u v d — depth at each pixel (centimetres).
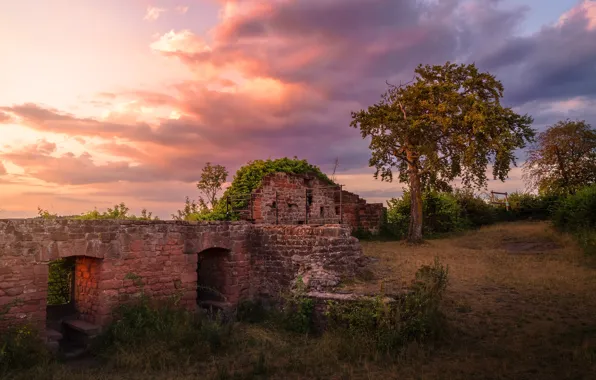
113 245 1102
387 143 2262
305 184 2425
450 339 962
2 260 926
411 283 1185
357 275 1350
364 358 898
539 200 3222
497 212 3325
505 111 2161
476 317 1066
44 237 985
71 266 1300
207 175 2692
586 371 724
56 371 851
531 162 3183
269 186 2183
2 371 821
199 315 1225
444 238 2558
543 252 1841
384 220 2788
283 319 1199
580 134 3009
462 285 1313
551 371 745
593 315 1009
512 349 870
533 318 1027
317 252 1318
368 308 1022
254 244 1461
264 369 856
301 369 857
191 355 961
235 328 1157
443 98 2209
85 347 1048
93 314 1102
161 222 1212
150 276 1177
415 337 964
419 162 2334
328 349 948
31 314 955
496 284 1316
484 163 2192
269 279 1412
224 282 1403
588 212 1980
